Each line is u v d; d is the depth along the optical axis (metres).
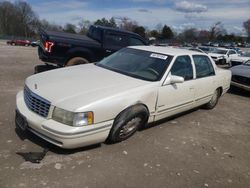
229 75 7.43
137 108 4.52
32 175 3.55
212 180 3.96
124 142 4.66
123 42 9.62
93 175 3.69
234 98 9.12
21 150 4.07
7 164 3.71
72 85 4.35
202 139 5.27
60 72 5.09
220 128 6.00
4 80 8.37
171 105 5.30
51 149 4.16
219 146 5.09
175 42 79.38
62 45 8.54
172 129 5.54
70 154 4.09
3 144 4.18
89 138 3.94
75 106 3.80
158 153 4.48
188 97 5.72
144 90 4.63
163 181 3.78
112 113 4.14
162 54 5.50
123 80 4.79
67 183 3.48
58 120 3.82
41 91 4.12
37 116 4.00
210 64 6.64
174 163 4.25
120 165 3.99
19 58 15.09
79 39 8.91
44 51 8.50
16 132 4.59
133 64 5.40
